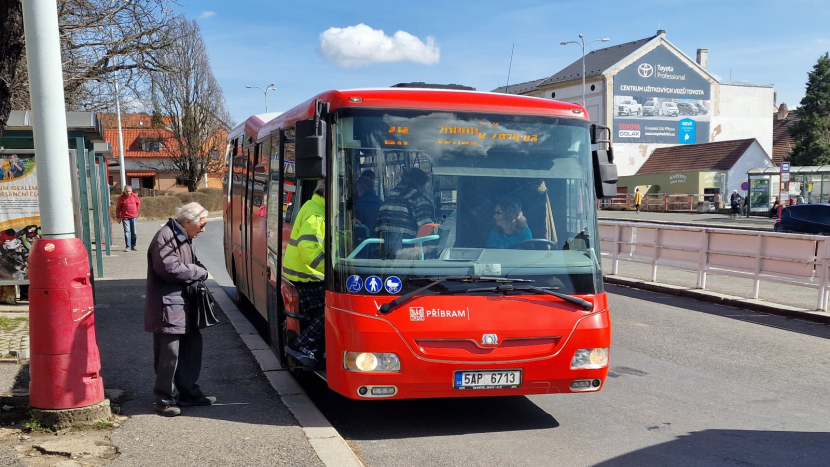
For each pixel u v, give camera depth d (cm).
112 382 666
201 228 581
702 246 1305
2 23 718
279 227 703
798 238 1125
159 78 1395
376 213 559
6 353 734
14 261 1045
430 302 539
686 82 7125
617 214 5172
